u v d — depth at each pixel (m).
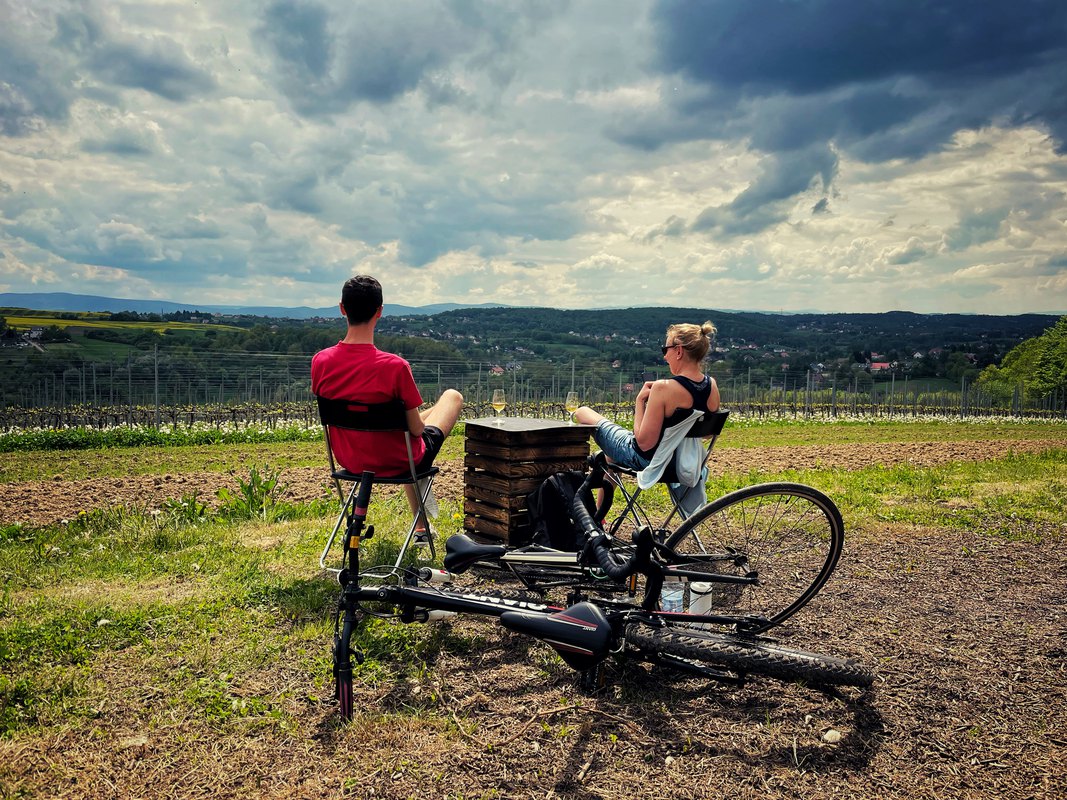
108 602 4.31
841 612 4.35
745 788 2.56
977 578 5.11
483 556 3.63
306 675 3.39
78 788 2.52
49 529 6.45
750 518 3.55
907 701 3.20
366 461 4.20
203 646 3.68
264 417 29.19
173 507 6.93
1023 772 2.66
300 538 5.86
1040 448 17.36
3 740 2.81
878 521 6.98
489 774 2.62
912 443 20.14
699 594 3.62
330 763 2.69
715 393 4.22
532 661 3.58
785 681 3.36
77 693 3.18
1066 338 75.88
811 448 17.22
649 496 7.71
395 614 3.62
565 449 5.41
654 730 2.94
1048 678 3.44
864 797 2.51
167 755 2.73
